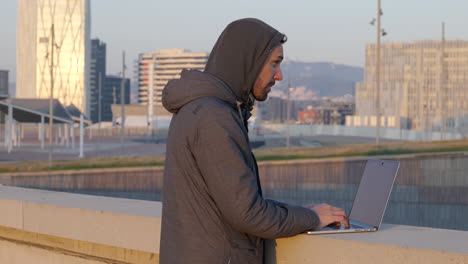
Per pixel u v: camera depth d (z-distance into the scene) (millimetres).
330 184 40094
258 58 2572
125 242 3459
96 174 42250
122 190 41781
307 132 121625
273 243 2783
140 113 141125
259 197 2404
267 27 2602
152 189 41156
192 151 2420
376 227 2740
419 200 36812
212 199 2422
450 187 36906
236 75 2574
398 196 37312
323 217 2674
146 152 71062
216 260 2402
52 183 42781
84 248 3793
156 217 3295
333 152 43906
